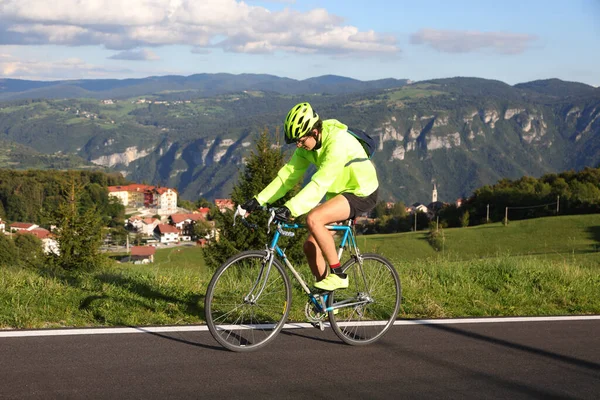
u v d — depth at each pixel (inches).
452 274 292.2
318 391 138.6
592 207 3639.3
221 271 167.2
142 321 193.3
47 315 193.6
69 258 848.9
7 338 167.2
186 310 211.0
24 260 714.2
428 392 140.8
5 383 134.5
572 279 291.7
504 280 289.1
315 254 181.0
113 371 145.0
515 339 188.2
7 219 4840.1
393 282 195.3
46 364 147.7
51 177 5585.6
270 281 175.0
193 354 160.6
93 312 200.5
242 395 133.9
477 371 156.7
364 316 192.5
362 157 173.5
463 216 3981.3
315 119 165.9
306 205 168.2
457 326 201.9
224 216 662.5
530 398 139.2
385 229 4675.2
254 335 173.2
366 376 150.1
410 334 190.4
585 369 161.5
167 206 7593.5
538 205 3885.3
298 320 202.1
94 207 886.4
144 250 3371.1
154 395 131.5
